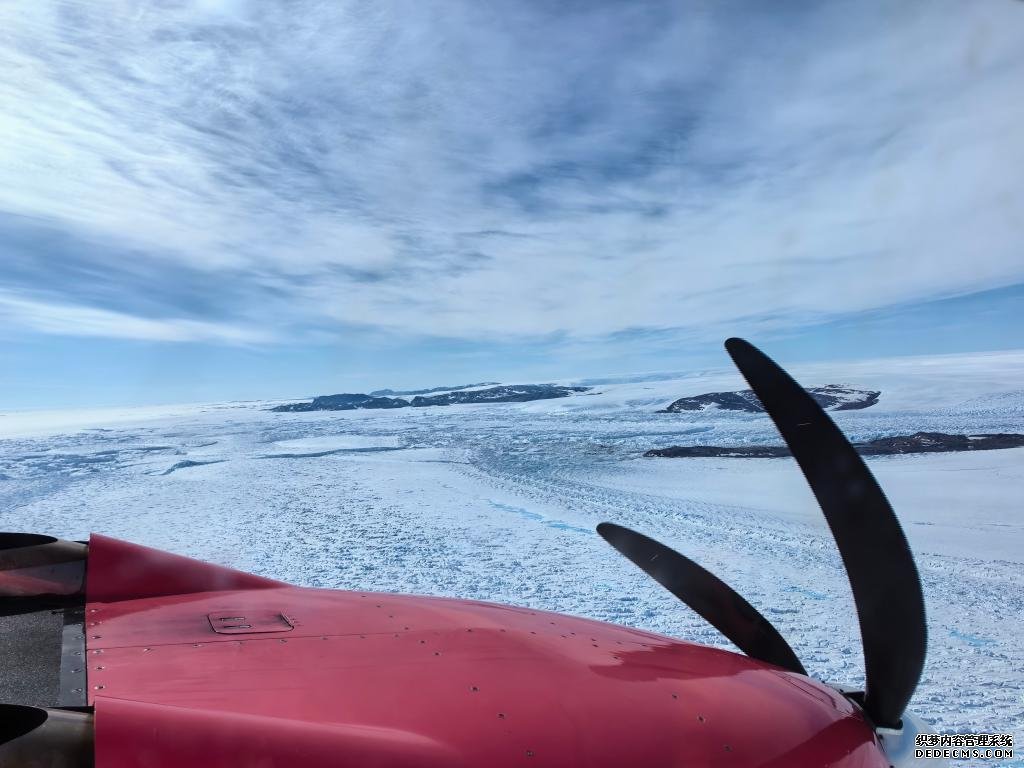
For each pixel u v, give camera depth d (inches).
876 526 49.4
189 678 46.9
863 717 51.8
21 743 30.0
